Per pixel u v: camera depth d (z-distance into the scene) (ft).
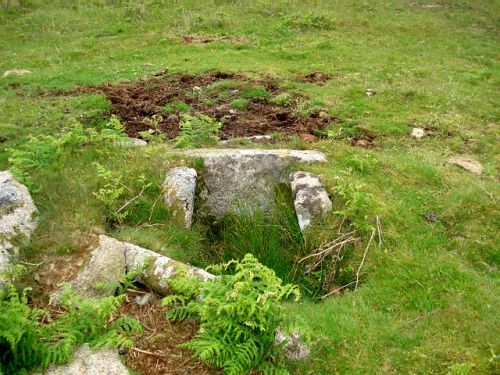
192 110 33.55
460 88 38.01
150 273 16.76
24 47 50.80
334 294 18.28
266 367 13.60
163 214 21.17
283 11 59.47
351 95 35.99
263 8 60.44
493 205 22.25
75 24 57.26
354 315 16.35
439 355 14.71
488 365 14.29
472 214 21.88
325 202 20.88
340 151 25.91
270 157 23.85
